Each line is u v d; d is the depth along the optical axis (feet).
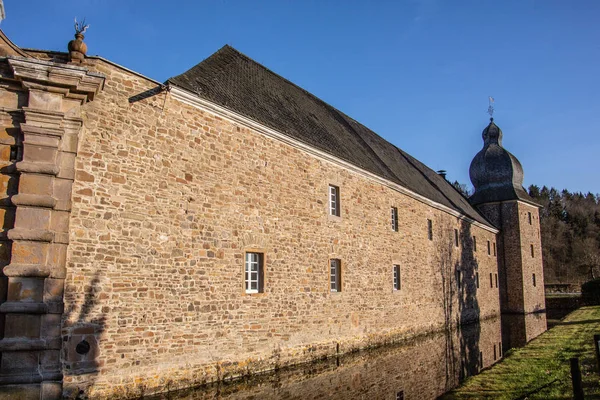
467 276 90.48
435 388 38.75
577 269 214.69
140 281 31.83
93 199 30.22
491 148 124.57
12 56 26.76
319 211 49.08
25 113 27.61
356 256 54.65
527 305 112.16
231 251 38.19
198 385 34.35
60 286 27.58
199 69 43.65
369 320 55.93
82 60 30.45
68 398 27.84
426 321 70.85
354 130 75.72
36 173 27.61
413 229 69.77
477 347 63.67
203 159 36.94
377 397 34.96
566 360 36.76
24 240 26.84
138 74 33.14
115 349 30.12
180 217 34.71
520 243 113.50
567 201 273.95
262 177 42.11
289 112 53.42
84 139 30.30
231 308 37.58
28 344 26.17
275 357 41.27
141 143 32.99
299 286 45.06
